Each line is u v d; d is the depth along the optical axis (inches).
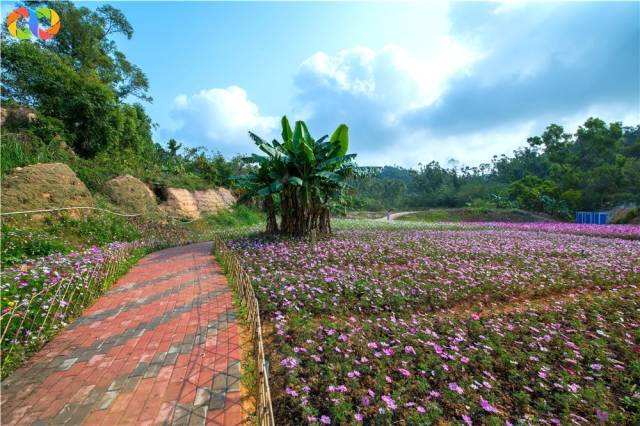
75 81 720.3
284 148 510.9
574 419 108.5
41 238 311.1
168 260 379.2
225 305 209.9
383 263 340.8
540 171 2568.9
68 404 110.5
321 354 139.3
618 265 323.3
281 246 405.7
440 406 114.0
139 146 946.1
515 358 142.9
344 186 536.7
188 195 844.0
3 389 119.8
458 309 218.4
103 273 256.8
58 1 858.8
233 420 102.0
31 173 402.9
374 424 101.7
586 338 167.6
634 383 131.8
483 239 533.3
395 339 154.6
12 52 639.8
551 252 407.2
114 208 545.0
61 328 173.9
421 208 2239.2
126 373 130.0
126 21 1043.9
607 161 1872.5
